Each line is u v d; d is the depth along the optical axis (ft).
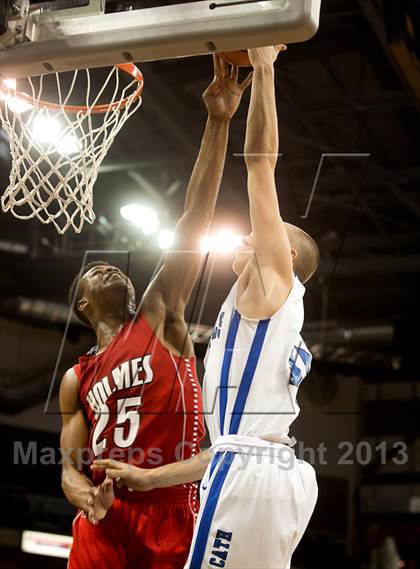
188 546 11.51
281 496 9.42
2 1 10.71
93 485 11.82
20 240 37.70
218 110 12.05
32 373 40.42
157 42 10.21
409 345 38.93
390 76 29.60
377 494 43.93
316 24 9.84
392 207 36.37
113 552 11.38
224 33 9.96
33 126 12.45
